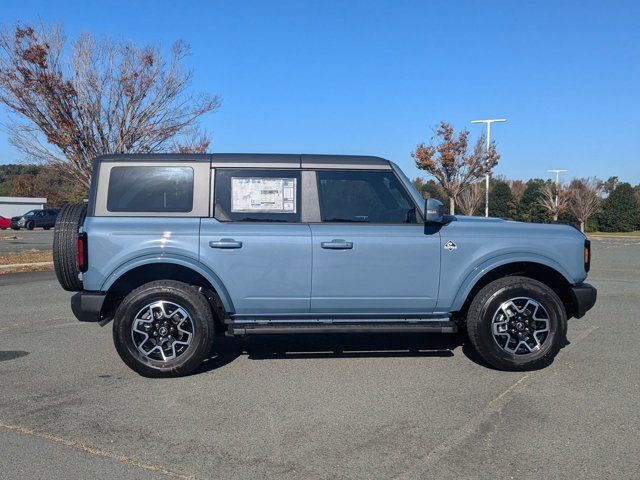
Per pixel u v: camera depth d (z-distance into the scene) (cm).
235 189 564
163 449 395
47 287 1139
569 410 462
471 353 635
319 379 545
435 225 570
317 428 429
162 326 547
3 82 1329
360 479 353
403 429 427
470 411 461
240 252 548
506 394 500
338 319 567
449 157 2831
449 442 404
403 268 559
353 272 555
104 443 405
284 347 664
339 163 576
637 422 437
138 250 539
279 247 550
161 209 557
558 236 574
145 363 541
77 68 1419
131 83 1448
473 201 3219
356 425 435
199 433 421
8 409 469
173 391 512
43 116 1384
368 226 563
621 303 966
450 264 563
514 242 567
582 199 4784
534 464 370
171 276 578
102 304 540
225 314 566
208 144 1877
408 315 572
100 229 540
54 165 1514
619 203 5062
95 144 1459
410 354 632
